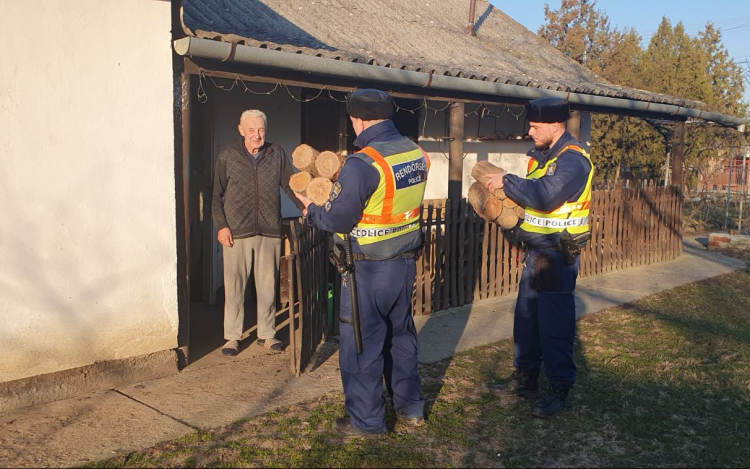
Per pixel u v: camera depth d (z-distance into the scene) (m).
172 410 4.09
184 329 4.86
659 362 5.09
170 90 4.57
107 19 4.23
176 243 4.71
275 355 5.22
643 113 10.04
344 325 3.69
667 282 8.32
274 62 5.22
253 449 3.57
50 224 4.10
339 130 8.14
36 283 4.07
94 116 4.23
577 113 9.30
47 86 4.02
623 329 6.06
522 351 4.28
